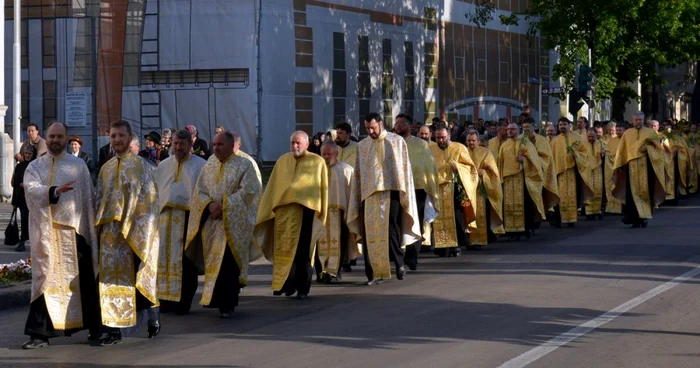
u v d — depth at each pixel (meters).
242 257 11.56
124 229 9.73
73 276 9.76
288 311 11.90
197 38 31.94
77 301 9.82
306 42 33.53
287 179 12.69
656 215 24.00
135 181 9.80
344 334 10.34
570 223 21.81
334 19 34.81
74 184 9.73
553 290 12.81
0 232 20.88
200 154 16.84
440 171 16.77
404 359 9.08
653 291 12.66
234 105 31.69
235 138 11.77
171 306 11.77
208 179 11.64
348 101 35.66
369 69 36.78
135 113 32.62
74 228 9.71
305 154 12.77
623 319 10.85
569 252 16.81
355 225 13.86
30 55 33.41
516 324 10.62
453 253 16.91
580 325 10.52
